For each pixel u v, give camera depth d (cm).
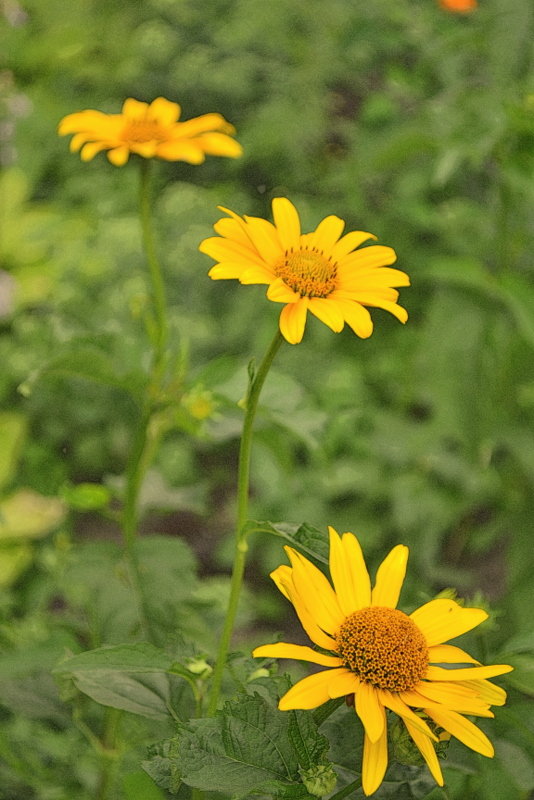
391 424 159
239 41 248
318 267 66
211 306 212
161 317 81
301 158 234
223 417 83
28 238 214
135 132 83
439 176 105
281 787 60
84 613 87
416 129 118
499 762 68
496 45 108
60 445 191
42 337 191
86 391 188
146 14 276
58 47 249
